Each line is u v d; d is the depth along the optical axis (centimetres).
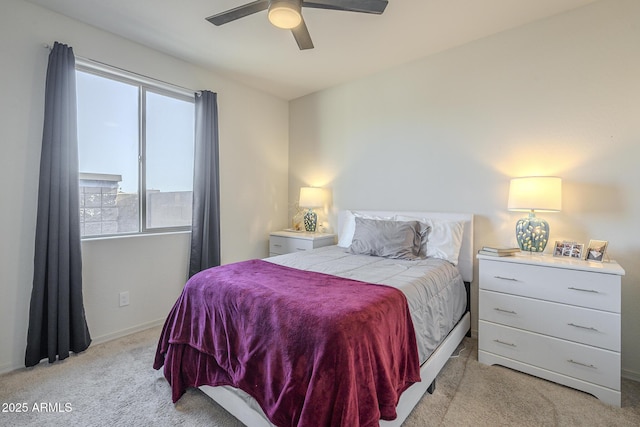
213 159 311
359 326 123
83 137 241
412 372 150
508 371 203
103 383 188
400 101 310
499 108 252
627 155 202
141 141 273
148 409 164
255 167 371
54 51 212
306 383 119
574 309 182
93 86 246
